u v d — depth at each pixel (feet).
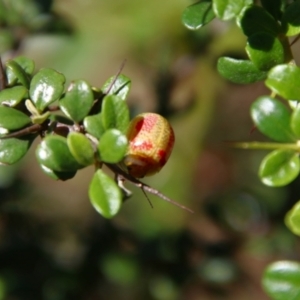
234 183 1.35
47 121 0.59
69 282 1.02
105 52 1.30
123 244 1.07
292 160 0.53
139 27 1.26
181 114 1.15
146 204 1.27
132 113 1.10
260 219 1.14
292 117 0.53
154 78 1.18
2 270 1.01
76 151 0.55
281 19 0.58
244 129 1.40
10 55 0.98
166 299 1.04
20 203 1.13
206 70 1.17
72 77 1.32
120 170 0.55
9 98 0.58
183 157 1.35
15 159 0.59
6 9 0.98
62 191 1.70
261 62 0.57
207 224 1.28
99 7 1.28
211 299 1.17
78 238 1.08
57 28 1.00
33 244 1.05
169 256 1.06
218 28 1.14
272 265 0.55
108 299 1.04
